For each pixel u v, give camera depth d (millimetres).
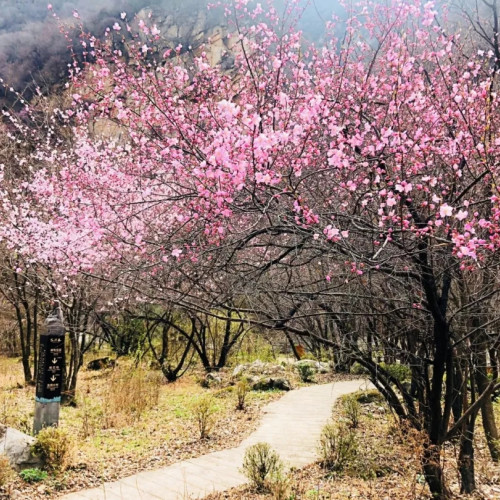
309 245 3795
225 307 3943
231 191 3895
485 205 4527
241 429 8836
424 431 4812
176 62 5441
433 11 4387
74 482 5910
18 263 11852
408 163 4078
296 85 4590
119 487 5828
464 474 5660
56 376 7652
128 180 7426
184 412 10297
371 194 4109
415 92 4410
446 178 4578
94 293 9992
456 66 4832
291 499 5266
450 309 4953
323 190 4465
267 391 12844
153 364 16672
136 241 4539
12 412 9961
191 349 18875
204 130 4637
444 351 4355
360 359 4832
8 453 6016
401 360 5055
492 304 4895
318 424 9117
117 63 5137
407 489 5273
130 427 9000
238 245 4027
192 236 4191
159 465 6758
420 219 3867
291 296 4238
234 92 5090
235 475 6277
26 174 12039
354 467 6270
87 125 7215
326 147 4609
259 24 4988
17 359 20891
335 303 4668
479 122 4180
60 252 9445
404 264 4156
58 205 10711
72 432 8297
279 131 3801
